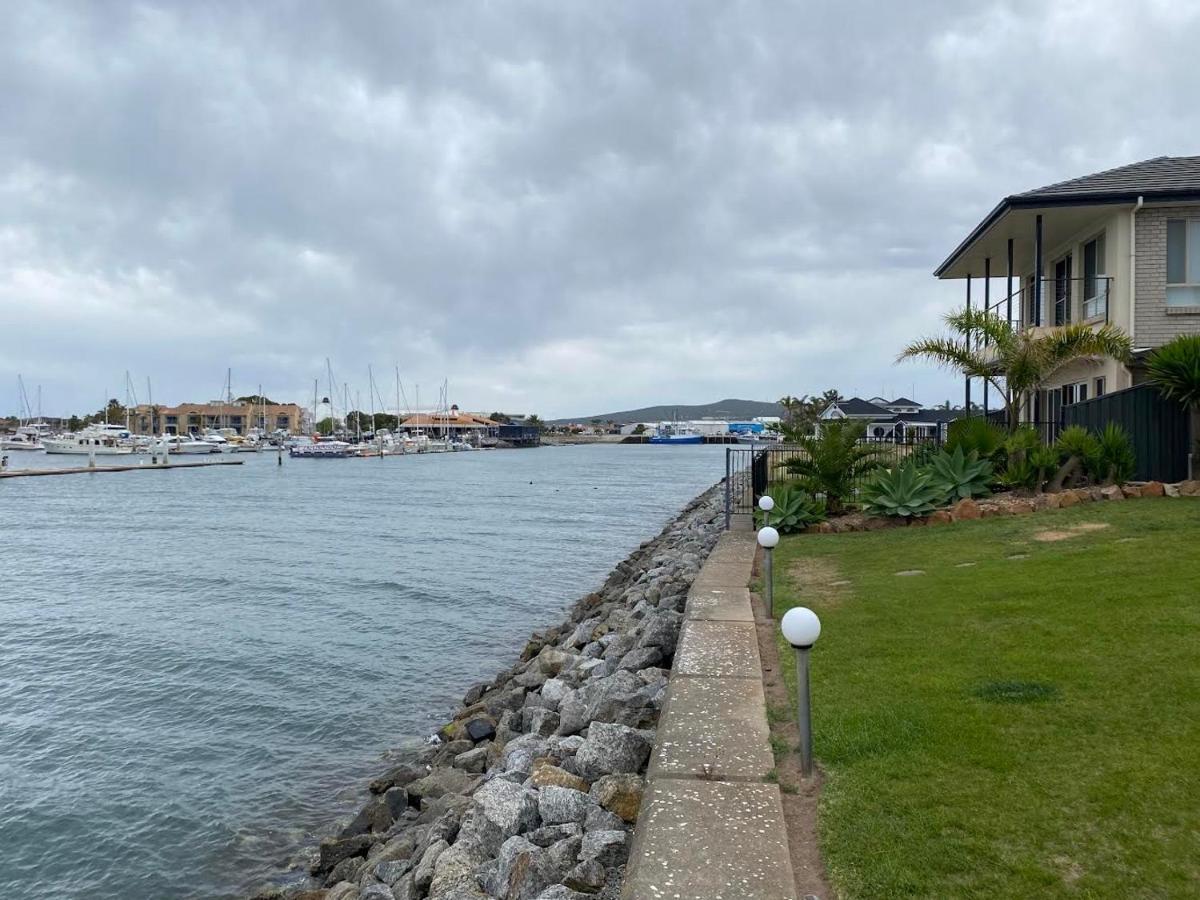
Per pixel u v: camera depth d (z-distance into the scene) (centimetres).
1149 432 1502
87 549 3222
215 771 1106
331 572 2622
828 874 395
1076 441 1509
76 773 1102
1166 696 552
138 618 1967
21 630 1848
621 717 773
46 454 12825
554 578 2541
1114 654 639
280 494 6272
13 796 1036
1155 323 1806
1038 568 952
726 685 668
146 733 1238
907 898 371
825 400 8038
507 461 12706
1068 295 2156
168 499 5797
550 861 528
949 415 6538
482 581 2466
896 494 1470
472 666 1583
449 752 1044
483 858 614
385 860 739
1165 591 791
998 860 391
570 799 611
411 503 5428
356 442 15525
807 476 1711
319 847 895
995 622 759
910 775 478
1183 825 405
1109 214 1870
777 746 541
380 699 1385
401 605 2117
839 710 582
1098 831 407
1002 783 459
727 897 379
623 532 3778
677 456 14800
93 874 873
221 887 844
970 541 1191
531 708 1033
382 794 995
